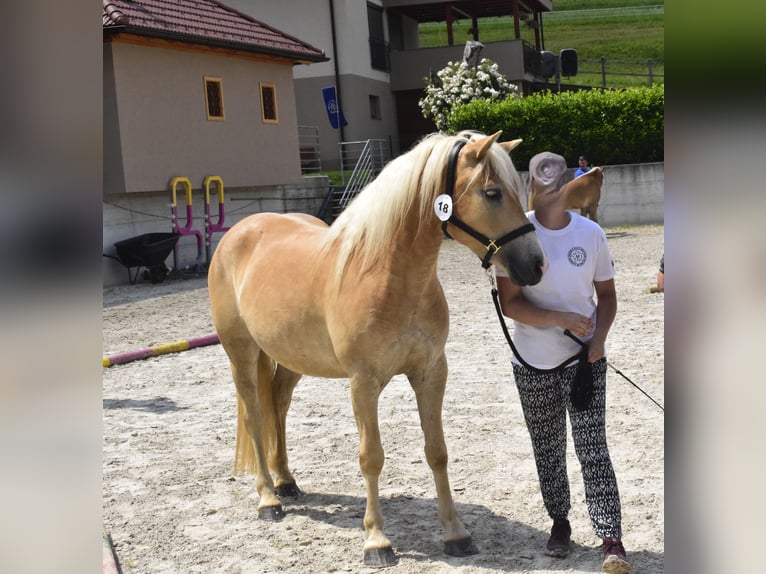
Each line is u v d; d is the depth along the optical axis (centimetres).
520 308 330
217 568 364
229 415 637
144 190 1553
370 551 356
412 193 332
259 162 1869
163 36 1544
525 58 2712
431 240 332
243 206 1867
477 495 434
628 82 3656
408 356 352
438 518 406
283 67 1958
